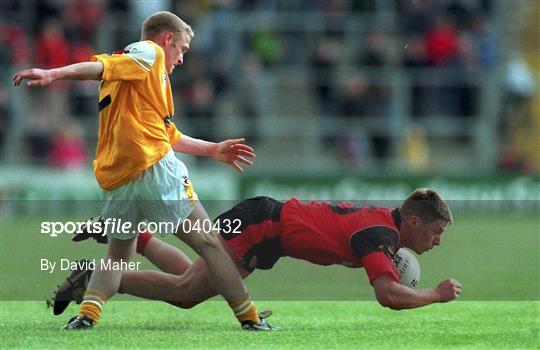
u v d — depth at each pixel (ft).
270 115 272.72
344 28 278.46
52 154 249.75
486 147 270.67
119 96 77.87
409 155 263.90
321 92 268.82
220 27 270.46
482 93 272.10
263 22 276.00
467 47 274.16
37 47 254.06
